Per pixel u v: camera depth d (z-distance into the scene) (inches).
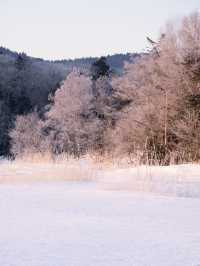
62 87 2006.6
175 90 1171.9
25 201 388.8
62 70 3900.1
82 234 242.8
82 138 1871.3
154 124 1152.2
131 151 1141.1
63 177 605.9
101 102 1937.7
